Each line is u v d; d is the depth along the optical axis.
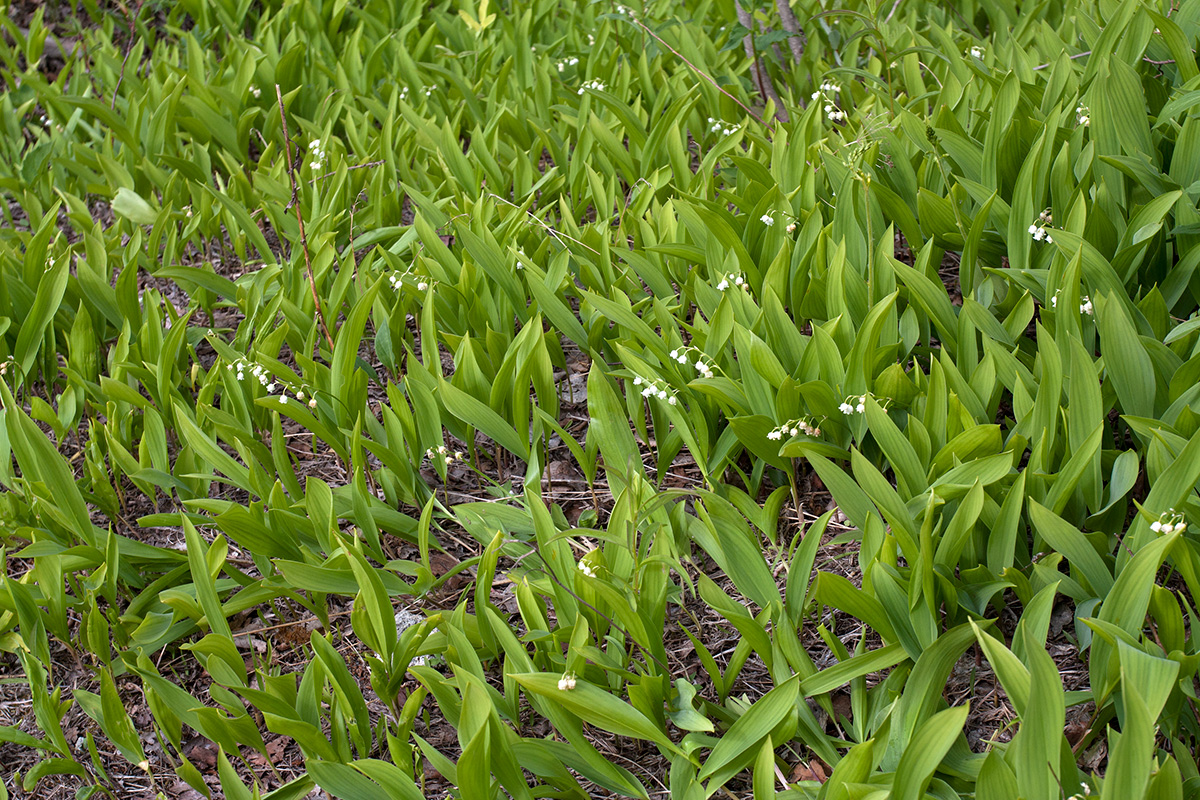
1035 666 1.38
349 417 2.60
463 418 2.42
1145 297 2.39
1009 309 2.70
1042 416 2.05
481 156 3.54
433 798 1.98
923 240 2.88
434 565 2.50
